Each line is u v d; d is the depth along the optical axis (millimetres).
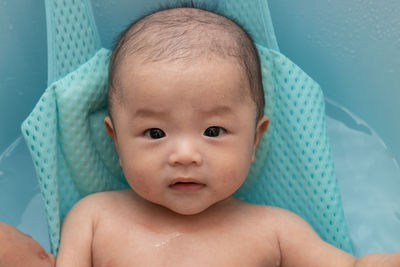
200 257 977
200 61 925
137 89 932
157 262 971
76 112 1070
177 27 972
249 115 980
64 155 1091
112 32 1437
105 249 995
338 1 1413
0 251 880
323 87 1487
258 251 1002
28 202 1322
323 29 1451
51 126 1016
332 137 1442
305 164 1101
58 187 1090
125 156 974
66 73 1091
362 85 1420
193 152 913
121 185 1191
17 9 1326
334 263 962
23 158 1386
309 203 1110
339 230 1086
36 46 1375
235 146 957
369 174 1360
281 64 1107
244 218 1035
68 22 1089
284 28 1467
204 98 916
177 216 1025
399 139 1338
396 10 1320
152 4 1428
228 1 1171
